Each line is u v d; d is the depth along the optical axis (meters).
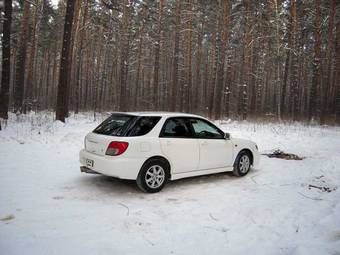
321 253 3.23
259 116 23.75
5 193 5.22
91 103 40.62
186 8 23.97
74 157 8.38
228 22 21.34
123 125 5.56
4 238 3.61
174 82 23.70
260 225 4.22
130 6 24.73
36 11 23.02
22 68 19.86
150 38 29.89
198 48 33.69
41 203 4.85
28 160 7.74
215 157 6.50
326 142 12.45
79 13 19.94
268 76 38.09
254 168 7.81
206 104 40.09
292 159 8.98
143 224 4.20
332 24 21.66
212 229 4.09
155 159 5.61
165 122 5.87
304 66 35.69
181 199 5.30
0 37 23.95
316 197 5.42
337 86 22.14
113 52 34.12
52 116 17.12
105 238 3.74
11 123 12.91
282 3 23.72
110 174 5.20
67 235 3.78
